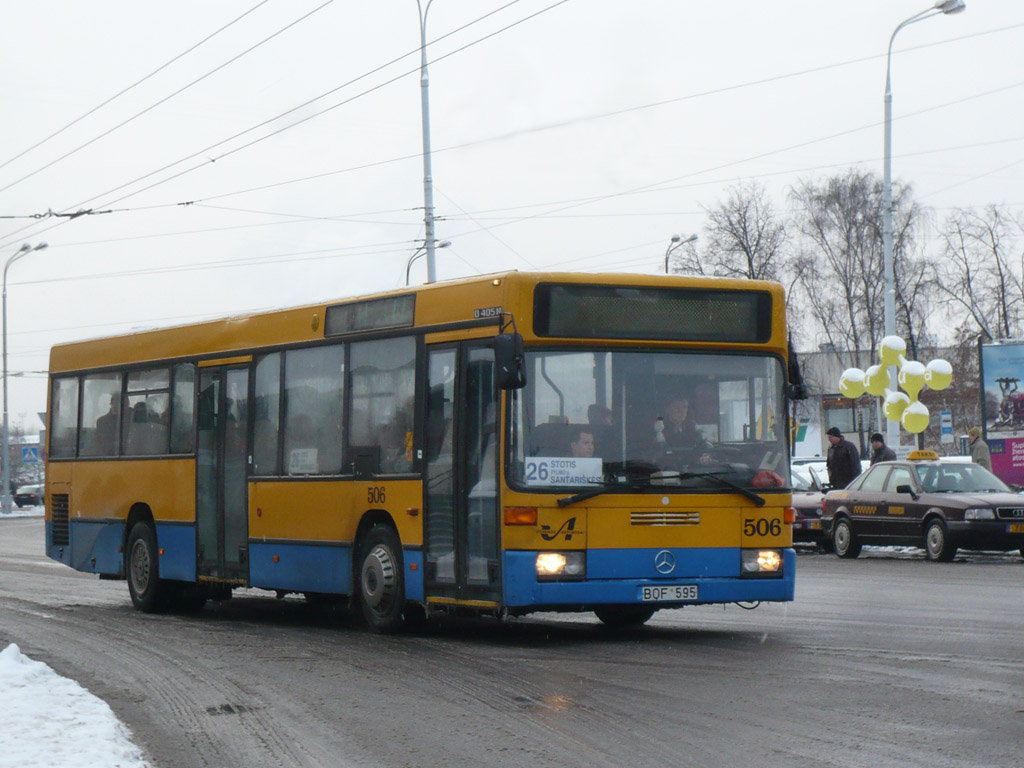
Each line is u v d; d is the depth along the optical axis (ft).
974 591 57.88
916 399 106.63
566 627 47.24
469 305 42.11
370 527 46.55
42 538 135.95
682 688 32.53
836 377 241.14
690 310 41.86
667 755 25.30
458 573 41.86
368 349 46.37
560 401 40.47
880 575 69.36
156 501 57.31
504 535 39.96
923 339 208.74
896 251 208.03
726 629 44.98
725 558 41.19
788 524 42.04
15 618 54.34
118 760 24.29
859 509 88.17
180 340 56.70
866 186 213.05
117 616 55.52
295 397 49.80
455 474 42.01
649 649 39.86
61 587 71.05
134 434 59.21
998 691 31.12
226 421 53.52
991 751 24.89
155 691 34.58
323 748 26.96
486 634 45.19
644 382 41.19
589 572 39.96
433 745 26.86
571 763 24.91
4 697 30.76
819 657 37.14
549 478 40.09
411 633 45.91
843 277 212.84
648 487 40.60
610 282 41.19
